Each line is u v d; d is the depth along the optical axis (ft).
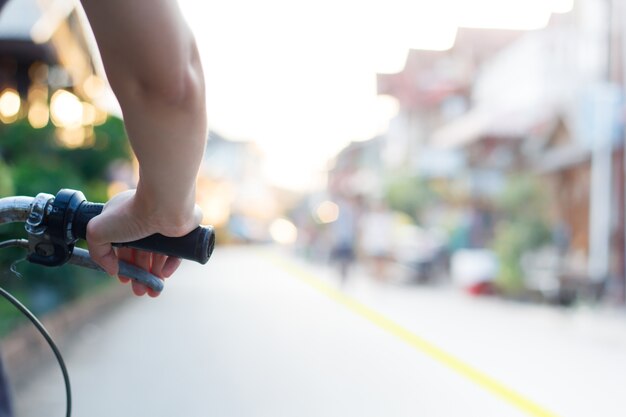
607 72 55.93
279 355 25.03
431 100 126.52
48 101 40.52
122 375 20.57
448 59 126.52
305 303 44.34
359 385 20.56
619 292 49.49
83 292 33.68
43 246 3.81
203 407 17.38
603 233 53.01
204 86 3.15
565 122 67.41
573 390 21.16
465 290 56.70
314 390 19.71
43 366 21.31
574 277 48.08
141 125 3.06
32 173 29.96
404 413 17.58
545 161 71.51
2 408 4.87
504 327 36.24
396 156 146.10
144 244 3.70
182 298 44.86
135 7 2.88
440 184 92.02
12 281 24.26
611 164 54.03
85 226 3.71
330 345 27.73
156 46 2.91
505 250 53.52
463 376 22.22
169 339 27.73
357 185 134.10
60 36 40.37
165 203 3.35
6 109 39.68
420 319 38.55
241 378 20.93
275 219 226.79
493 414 17.74
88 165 40.52
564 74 72.64
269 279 65.72
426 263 65.05
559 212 70.59
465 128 91.04
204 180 139.33
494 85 101.76
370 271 73.26
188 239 3.63
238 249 146.82
